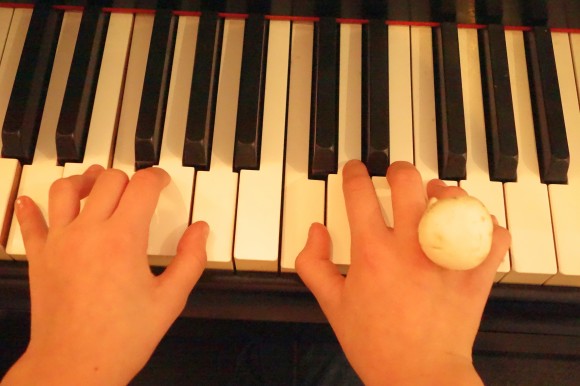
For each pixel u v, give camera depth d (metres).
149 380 0.57
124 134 0.43
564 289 0.42
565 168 0.42
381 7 0.44
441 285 0.36
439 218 0.35
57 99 0.43
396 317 0.36
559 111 0.42
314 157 0.42
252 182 0.42
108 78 0.44
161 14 0.44
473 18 0.44
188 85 0.44
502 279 0.42
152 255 0.41
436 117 0.43
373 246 0.37
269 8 0.44
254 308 0.43
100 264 0.37
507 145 0.42
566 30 0.45
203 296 0.43
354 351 0.36
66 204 0.38
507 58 0.44
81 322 0.36
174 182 0.42
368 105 0.42
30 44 0.43
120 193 0.39
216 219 0.41
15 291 0.42
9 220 0.41
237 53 0.44
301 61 0.44
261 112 0.43
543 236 0.41
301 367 0.56
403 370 0.35
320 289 0.38
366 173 0.40
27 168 0.42
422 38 0.45
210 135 0.42
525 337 0.48
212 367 0.57
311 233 0.40
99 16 0.44
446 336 0.36
